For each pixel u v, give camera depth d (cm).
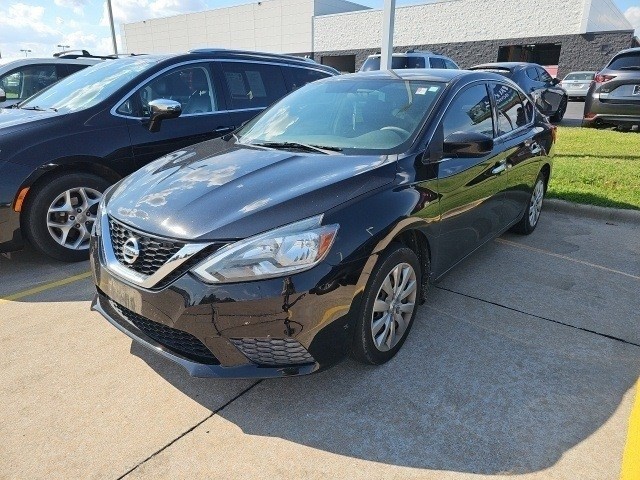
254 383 272
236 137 374
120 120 445
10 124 409
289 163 294
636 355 298
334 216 241
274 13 3697
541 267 429
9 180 385
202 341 232
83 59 841
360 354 267
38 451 224
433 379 274
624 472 212
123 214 262
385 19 884
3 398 258
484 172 359
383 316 277
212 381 273
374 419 245
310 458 221
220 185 269
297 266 226
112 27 1741
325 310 233
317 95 388
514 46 2936
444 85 353
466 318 340
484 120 381
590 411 250
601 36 2595
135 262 247
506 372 281
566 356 297
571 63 2722
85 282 396
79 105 448
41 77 802
